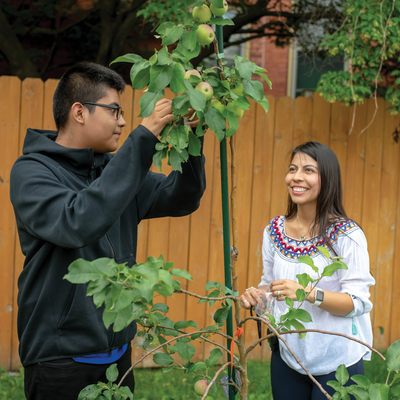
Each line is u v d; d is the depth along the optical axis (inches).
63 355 57.3
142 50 218.8
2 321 129.3
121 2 202.8
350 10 129.3
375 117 139.6
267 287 81.6
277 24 202.2
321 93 130.1
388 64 146.7
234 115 51.2
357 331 71.7
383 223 142.4
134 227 68.7
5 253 128.7
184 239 135.7
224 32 197.5
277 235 79.0
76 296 56.7
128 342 68.0
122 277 37.8
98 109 60.3
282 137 137.9
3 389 116.7
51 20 226.4
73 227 48.9
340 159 139.6
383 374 126.0
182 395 116.6
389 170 141.5
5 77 126.3
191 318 136.5
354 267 70.2
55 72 234.2
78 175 62.8
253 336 140.0
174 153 48.0
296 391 74.4
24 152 62.6
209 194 135.8
